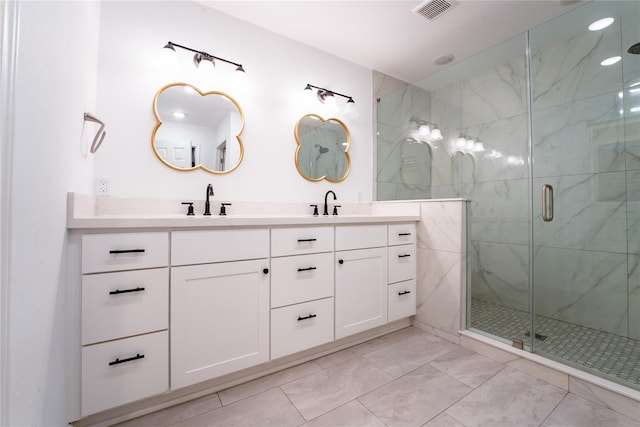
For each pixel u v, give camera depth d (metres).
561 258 1.83
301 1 1.86
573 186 1.81
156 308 1.15
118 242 1.08
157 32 1.71
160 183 1.70
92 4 1.36
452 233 1.95
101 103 1.53
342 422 1.16
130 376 1.10
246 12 1.96
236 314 1.35
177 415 1.19
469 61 2.42
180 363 1.20
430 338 1.98
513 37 2.08
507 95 2.25
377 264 1.91
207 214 1.75
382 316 1.93
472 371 1.55
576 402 1.29
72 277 1.00
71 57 1.01
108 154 1.54
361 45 2.37
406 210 2.29
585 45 1.75
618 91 1.64
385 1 1.87
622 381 1.28
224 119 1.92
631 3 1.59
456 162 2.64
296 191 2.25
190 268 1.23
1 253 0.60
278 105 2.17
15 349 0.65
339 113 2.53
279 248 1.49
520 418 1.18
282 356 1.49
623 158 1.64
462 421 1.17
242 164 1.99
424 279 2.13
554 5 1.92
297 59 2.29
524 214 2.05
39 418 0.77
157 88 1.71
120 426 1.12
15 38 0.63
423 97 2.89
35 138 0.73
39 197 0.76
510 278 2.10
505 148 2.23
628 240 1.65
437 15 2.02
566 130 1.82
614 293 1.71
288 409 1.24
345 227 1.75
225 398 1.31
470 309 1.96
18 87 0.65
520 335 1.78
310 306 1.60
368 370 1.56
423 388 1.39
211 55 1.88
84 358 1.02
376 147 2.75
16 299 0.65
